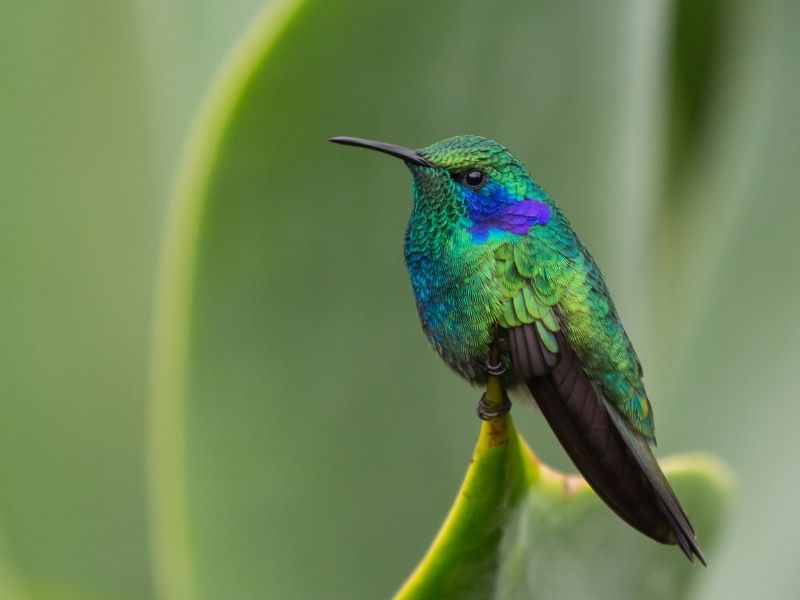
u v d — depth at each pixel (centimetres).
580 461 238
